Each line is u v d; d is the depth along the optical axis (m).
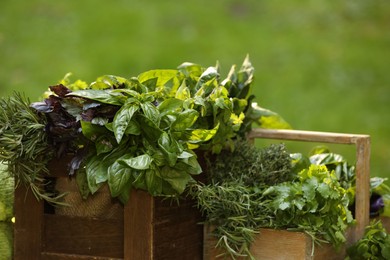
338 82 10.16
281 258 2.34
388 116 9.30
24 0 11.74
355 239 2.59
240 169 2.51
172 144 2.14
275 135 2.76
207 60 10.57
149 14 11.69
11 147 2.24
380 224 2.59
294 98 9.70
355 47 11.19
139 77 2.42
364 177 2.60
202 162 2.45
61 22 11.24
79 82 2.63
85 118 2.17
